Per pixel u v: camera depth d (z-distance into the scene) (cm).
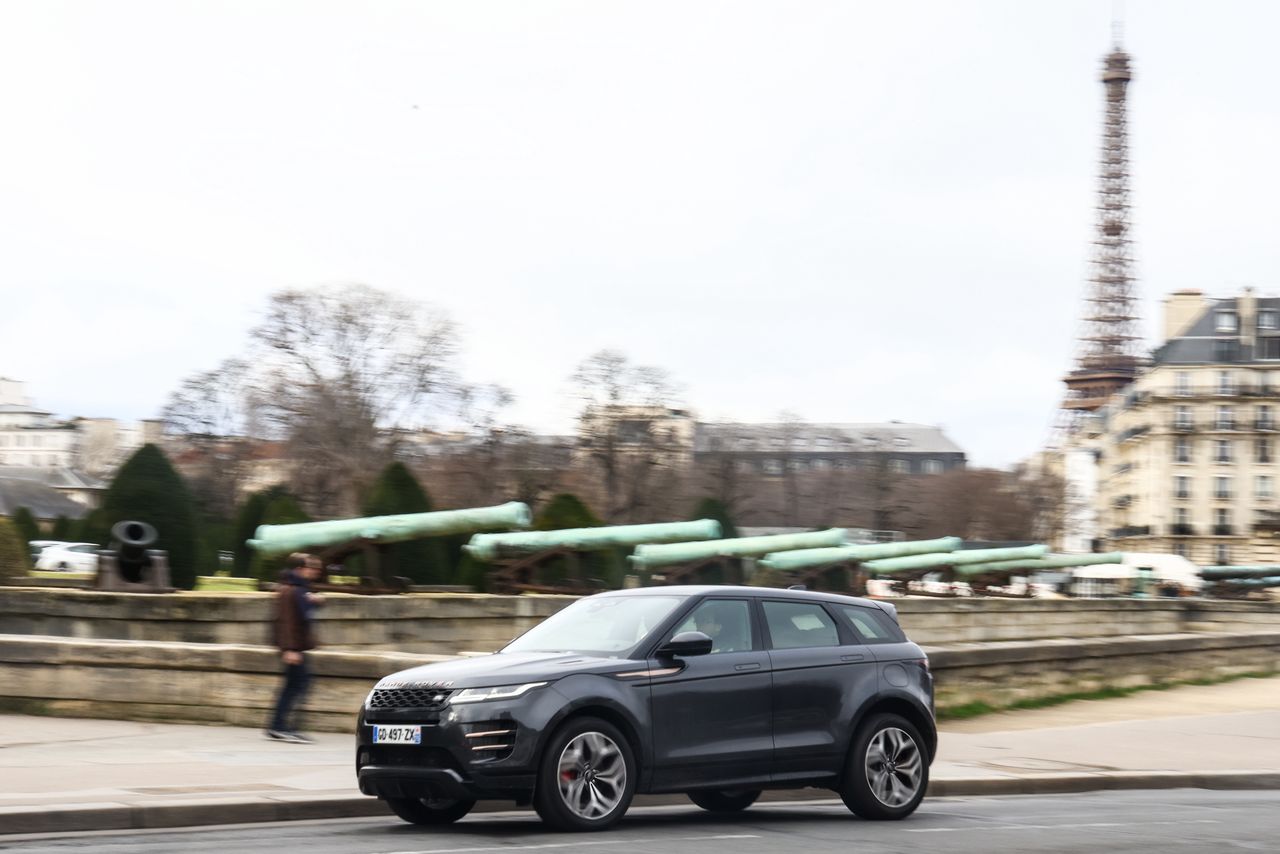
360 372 9600
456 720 1281
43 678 2139
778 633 1466
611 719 1341
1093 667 3384
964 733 2520
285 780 1565
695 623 1420
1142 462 16200
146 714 2112
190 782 1520
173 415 9838
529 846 1207
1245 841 1352
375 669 2056
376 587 3806
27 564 3744
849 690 1480
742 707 1409
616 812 1324
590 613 1461
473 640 3462
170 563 3709
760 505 14900
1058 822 1490
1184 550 15375
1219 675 4009
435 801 1345
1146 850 1266
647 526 4503
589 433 10988
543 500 10162
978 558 7856
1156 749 2322
